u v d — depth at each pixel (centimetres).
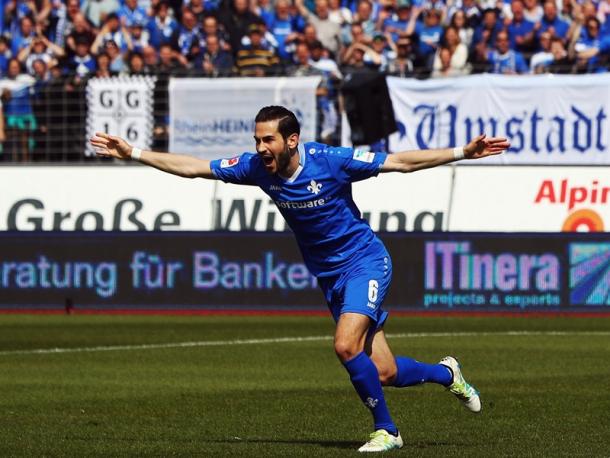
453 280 5988
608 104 6444
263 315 6050
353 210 2541
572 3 7144
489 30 6956
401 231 6034
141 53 7262
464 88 6531
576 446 2559
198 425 2939
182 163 2567
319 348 4678
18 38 7850
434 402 3334
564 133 6481
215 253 6166
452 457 2378
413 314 6006
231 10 7225
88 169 6675
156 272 6219
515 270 5941
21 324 5684
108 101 6781
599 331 5203
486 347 4616
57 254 6312
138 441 2667
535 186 6297
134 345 4816
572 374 3872
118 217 6594
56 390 3600
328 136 6619
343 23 7575
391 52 7244
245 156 2544
